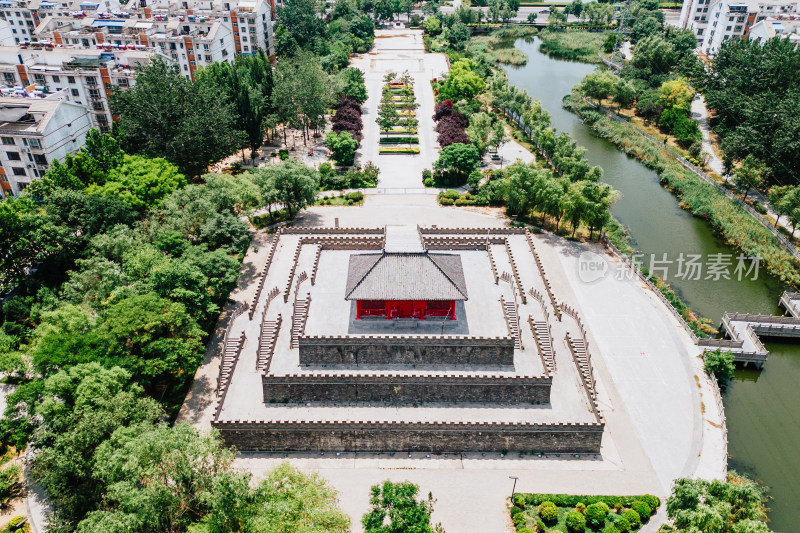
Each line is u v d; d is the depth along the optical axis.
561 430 79.88
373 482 77.38
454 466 80.25
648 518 72.38
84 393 72.19
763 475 81.00
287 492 63.12
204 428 83.62
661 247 131.38
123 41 196.62
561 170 155.25
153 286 92.06
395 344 84.75
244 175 130.62
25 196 115.00
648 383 93.19
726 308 112.94
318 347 85.00
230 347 94.88
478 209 142.75
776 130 146.50
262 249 125.69
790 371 100.62
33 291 105.31
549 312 100.12
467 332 86.88
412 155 171.25
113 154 132.38
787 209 128.50
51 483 69.25
